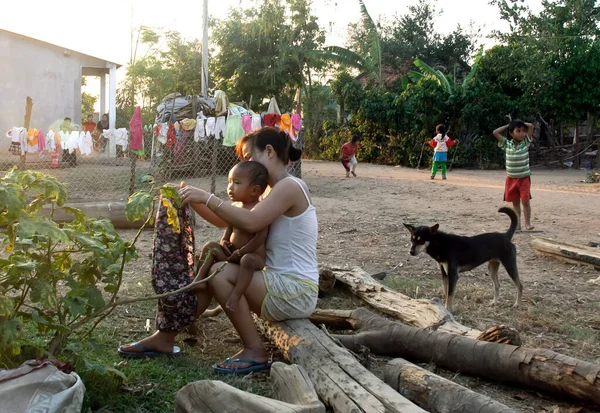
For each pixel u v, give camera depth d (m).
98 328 4.56
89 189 13.02
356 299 5.56
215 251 3.82
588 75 23.28
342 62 29.58
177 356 4.05
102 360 3.85
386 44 40.00
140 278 6.16
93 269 3.39
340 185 16.31
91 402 3.21
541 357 3.47
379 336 4.16
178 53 32.81
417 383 3.26
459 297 5.86
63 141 11.80
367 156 27.02
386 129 26.41
